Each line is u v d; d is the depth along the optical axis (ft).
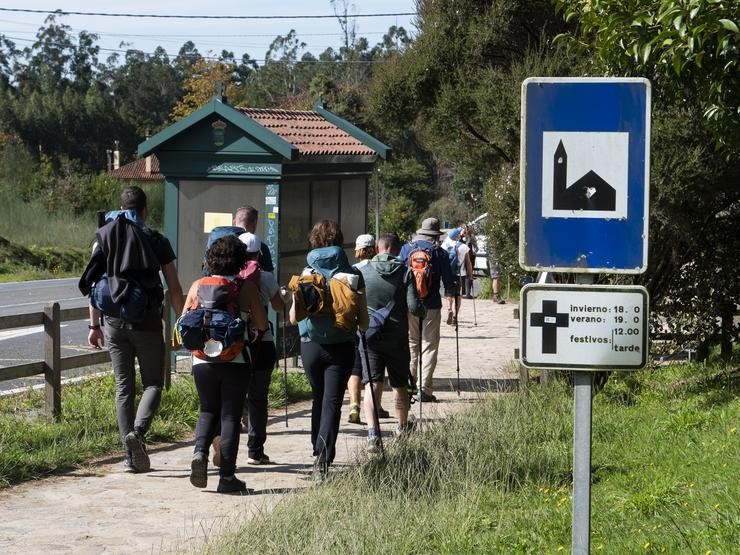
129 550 24.17
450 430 33.35
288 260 49.29
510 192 46.73
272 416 42.14
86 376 45.88
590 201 15.94
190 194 49.62
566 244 15.98
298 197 49.98
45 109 379.14
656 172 41.60
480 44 56.08
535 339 16.01
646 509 25.05
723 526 21.99
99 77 497.87
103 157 390.01
